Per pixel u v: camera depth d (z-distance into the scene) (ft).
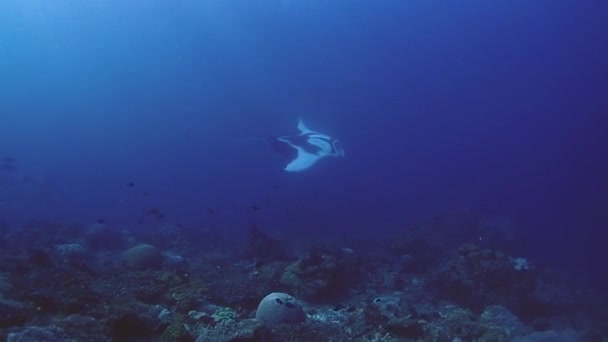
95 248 56.65
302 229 87.25
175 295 31.19
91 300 26.71
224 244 67.56
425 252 61.31
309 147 69.05
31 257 37.11
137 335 24.36
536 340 34.60
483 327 33.50
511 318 38.83
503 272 44.01
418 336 30.96
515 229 76.89
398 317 34.35
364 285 44.93
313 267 40.47
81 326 22.09
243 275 41.65
